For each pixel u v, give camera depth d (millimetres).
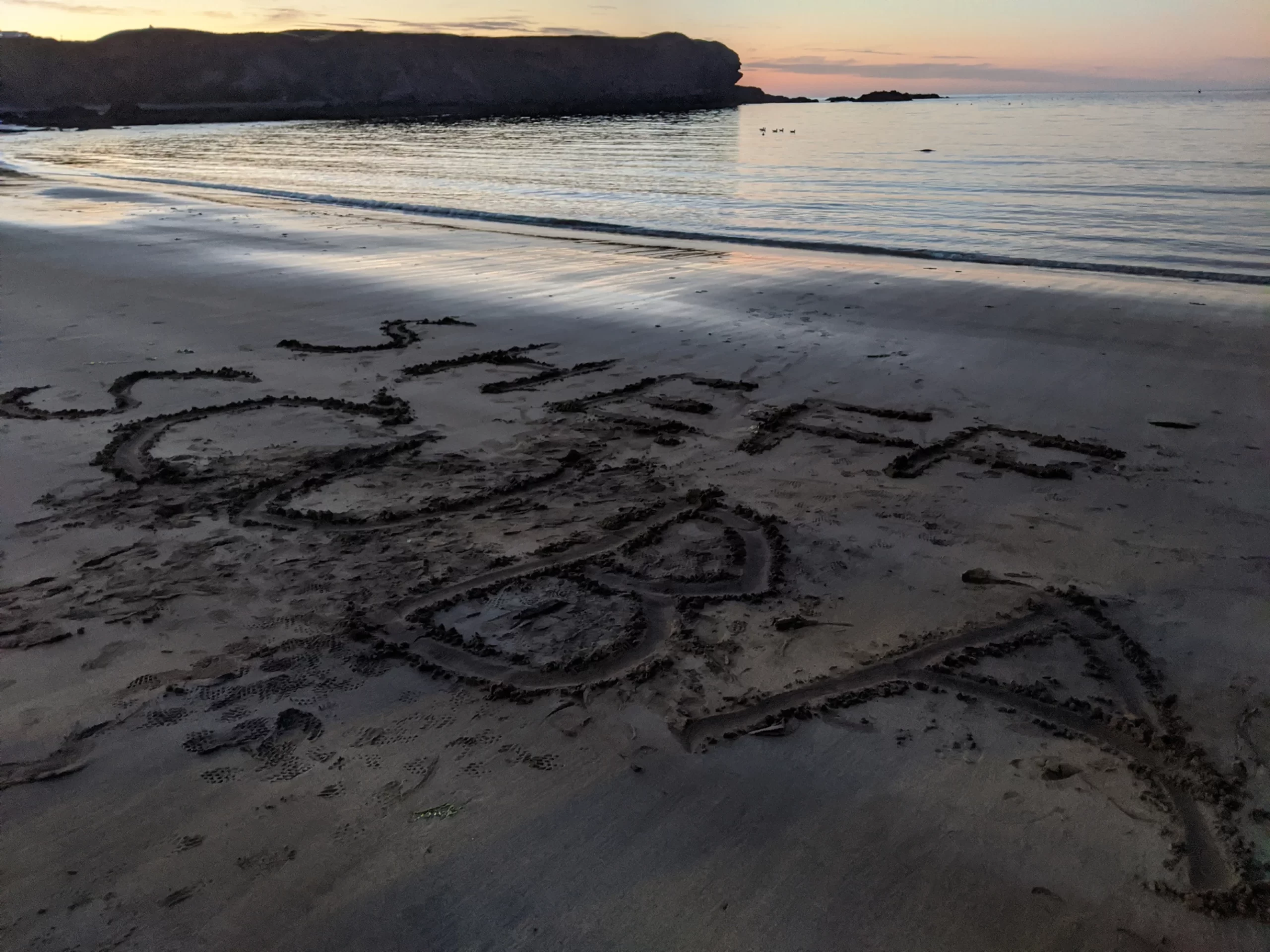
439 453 5590
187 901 2373
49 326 8492
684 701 3238
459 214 18875
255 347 7852
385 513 4730
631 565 4219
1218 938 2256
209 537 4461
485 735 3053
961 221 16516
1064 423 5973
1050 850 2539
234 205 20094
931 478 5160
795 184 23375
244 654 3496
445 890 2400
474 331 8375
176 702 3211
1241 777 2820
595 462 5465
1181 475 5125
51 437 5793
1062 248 13555
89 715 3139
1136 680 3324
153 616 3746
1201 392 6508
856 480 5152
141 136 60531
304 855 2525
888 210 18297
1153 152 29234
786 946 2232
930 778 2840
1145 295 9602
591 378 7039
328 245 13398
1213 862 2498
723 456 5527
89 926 2299
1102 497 4863
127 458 5488
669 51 118375
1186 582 3977
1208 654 3455
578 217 18250
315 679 3348
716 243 14633
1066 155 29188
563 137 50375
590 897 2377
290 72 99375
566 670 3420
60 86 94188
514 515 4738
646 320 8742
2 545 4379
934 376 6988
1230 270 11625
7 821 2670
